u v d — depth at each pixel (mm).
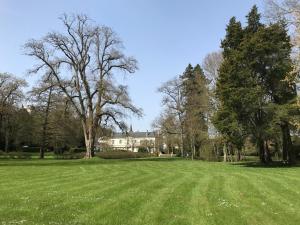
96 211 14109
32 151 100000
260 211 14531
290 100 44188
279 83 44906
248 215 13820
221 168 40875
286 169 39188
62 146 86688
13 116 78188
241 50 46406
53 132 77750
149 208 14797
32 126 81812
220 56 63031
